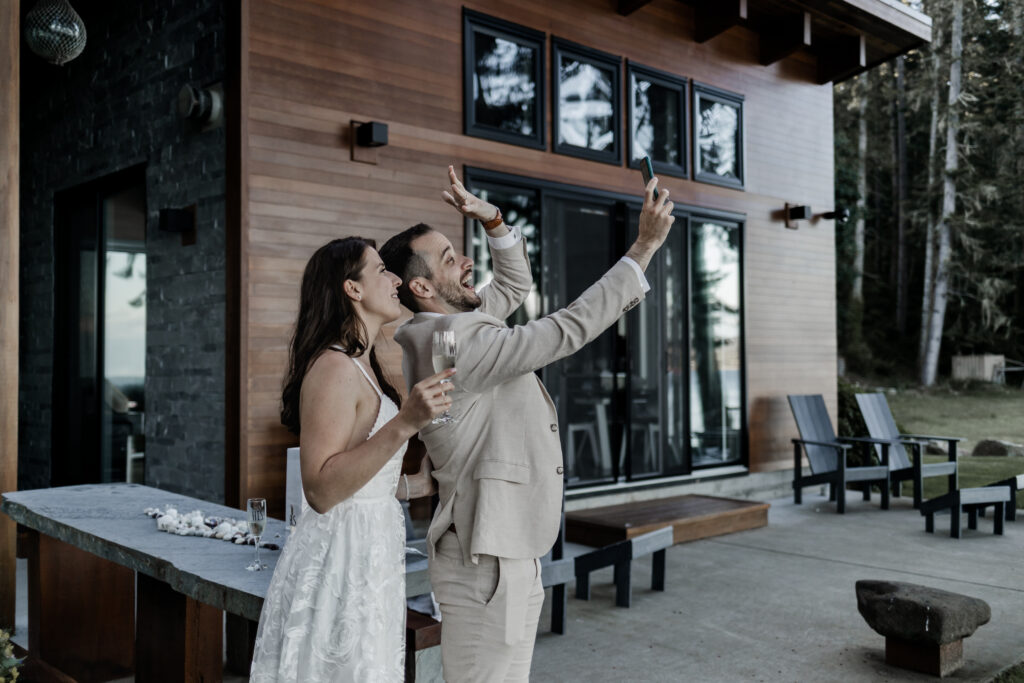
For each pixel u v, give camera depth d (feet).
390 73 15.78
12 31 10.43
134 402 16.63
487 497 4.92
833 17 23.08
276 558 7.54
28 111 20.06
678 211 21.34
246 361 13.58
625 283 4.87
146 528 8.77
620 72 20.20
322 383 5.02
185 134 14.92
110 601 9.96
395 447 4.71
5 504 10.30
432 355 4.84
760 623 12.01
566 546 16.52
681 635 11.46
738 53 23.27
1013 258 56.95
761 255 23.82
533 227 18.34
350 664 5.14
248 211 13.70
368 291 5.32
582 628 11.76
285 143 14.23
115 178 17.01
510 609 4.95
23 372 19.83
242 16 13.67
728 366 22.97
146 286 16.06
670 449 21.22
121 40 16.79
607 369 19.72
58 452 18.51
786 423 24.34
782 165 24.58
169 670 7.88
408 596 7.00
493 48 17.65
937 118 59.47
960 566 15.47
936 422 43.83
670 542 13.41
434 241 5.64
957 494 17.95
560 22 18.86
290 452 8.34
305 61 14.55
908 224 71.56
